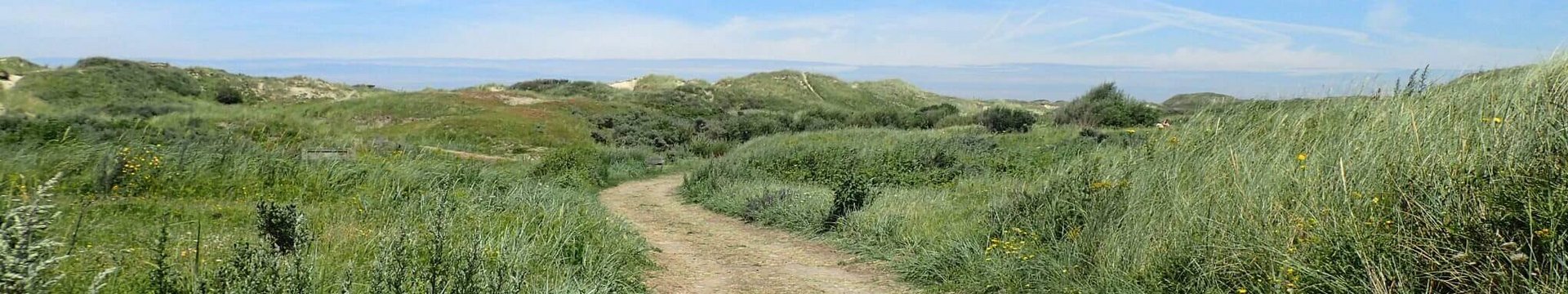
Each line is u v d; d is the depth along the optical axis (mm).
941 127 37656
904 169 14047
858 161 15500
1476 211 3928
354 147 13219
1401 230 4133
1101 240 6082
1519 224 3803
